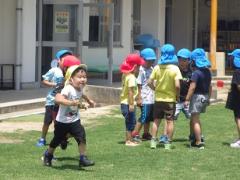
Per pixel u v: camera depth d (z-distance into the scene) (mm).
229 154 11016
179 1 33156
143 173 9250
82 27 21500
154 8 29188
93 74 22516
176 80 11133
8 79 20172
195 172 9445
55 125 9305
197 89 11367
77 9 21234
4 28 20078
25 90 19922
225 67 30188
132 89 11398
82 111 16750
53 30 21438
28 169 9336
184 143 12109
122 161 10109
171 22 33281
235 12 35062
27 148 11109
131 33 27375
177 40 33375
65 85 9484
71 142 11750
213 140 12625
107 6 22641
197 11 33938
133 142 11805
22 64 20172
